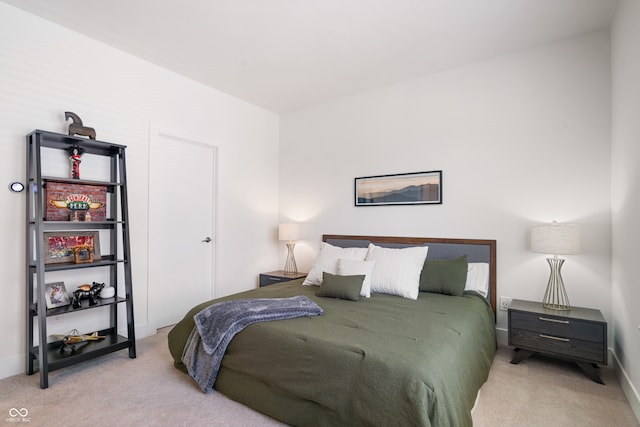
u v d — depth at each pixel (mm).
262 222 4453
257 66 3291
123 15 2469
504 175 3090
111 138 2920
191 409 1954
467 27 2627
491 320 2781
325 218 4246
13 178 2377
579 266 2738
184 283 3570
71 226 2709
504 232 3078
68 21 2549
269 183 4566
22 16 2416
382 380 1524
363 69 3357
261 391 1928
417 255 3059
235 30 2666
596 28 2662
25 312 2426
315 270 3355
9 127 2361
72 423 1812
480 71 3213
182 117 3494
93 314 2838
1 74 2328
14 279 2385
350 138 4051
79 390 2164
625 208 2207
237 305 2312
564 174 2826
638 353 1920
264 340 1951
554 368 2539
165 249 3381
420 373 1475
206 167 3834
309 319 2168
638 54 1889
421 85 3543
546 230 2578
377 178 3828
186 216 3602
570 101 2811
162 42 2855
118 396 2092
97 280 2857
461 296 2834
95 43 2822
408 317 2211
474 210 3230
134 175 3096
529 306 2699
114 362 2604
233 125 4059
